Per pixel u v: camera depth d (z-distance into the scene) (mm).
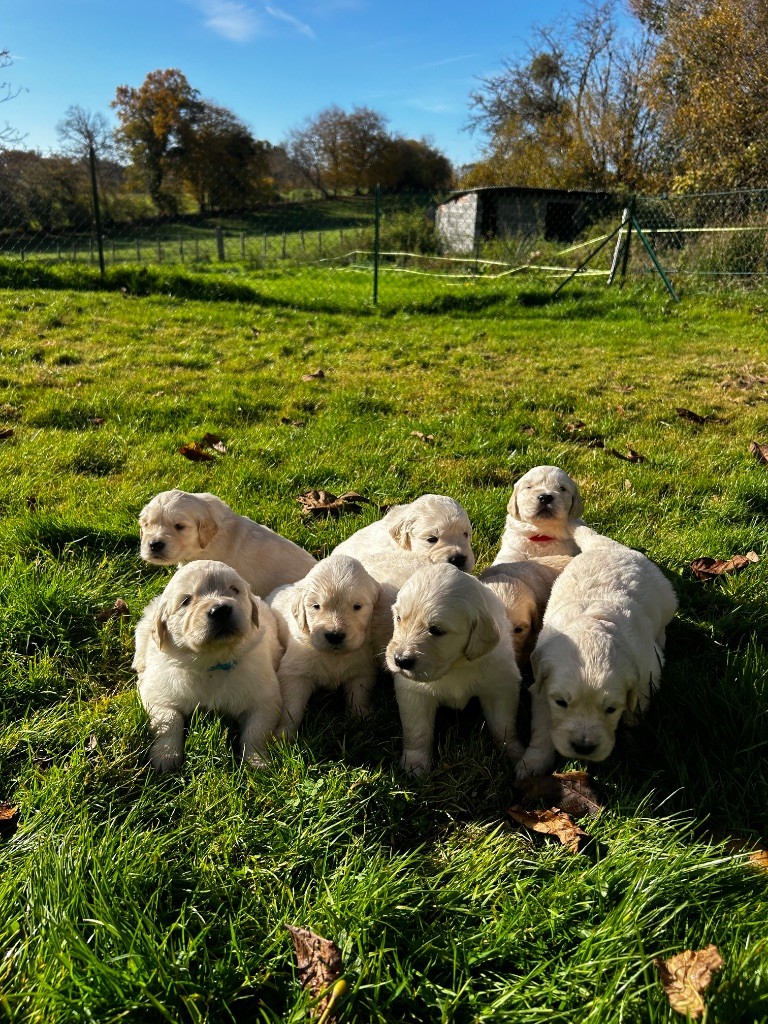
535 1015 450
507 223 6527
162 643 723
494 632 729
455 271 5574
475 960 490
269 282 5066
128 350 2279
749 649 816
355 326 3070
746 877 548
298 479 1336
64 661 812
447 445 1533
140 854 546
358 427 1626
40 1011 434
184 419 1639
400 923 516
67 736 688
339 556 826
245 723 750
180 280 3479
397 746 745
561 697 685
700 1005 445
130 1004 444
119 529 1064
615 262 4027
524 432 1633
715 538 1100
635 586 836
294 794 624
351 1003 455
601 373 2254
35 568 935
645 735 720
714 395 1984
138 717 711
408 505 1056
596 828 606
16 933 485
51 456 1351
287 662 815
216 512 1003
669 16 5832
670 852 562
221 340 2564
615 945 486
